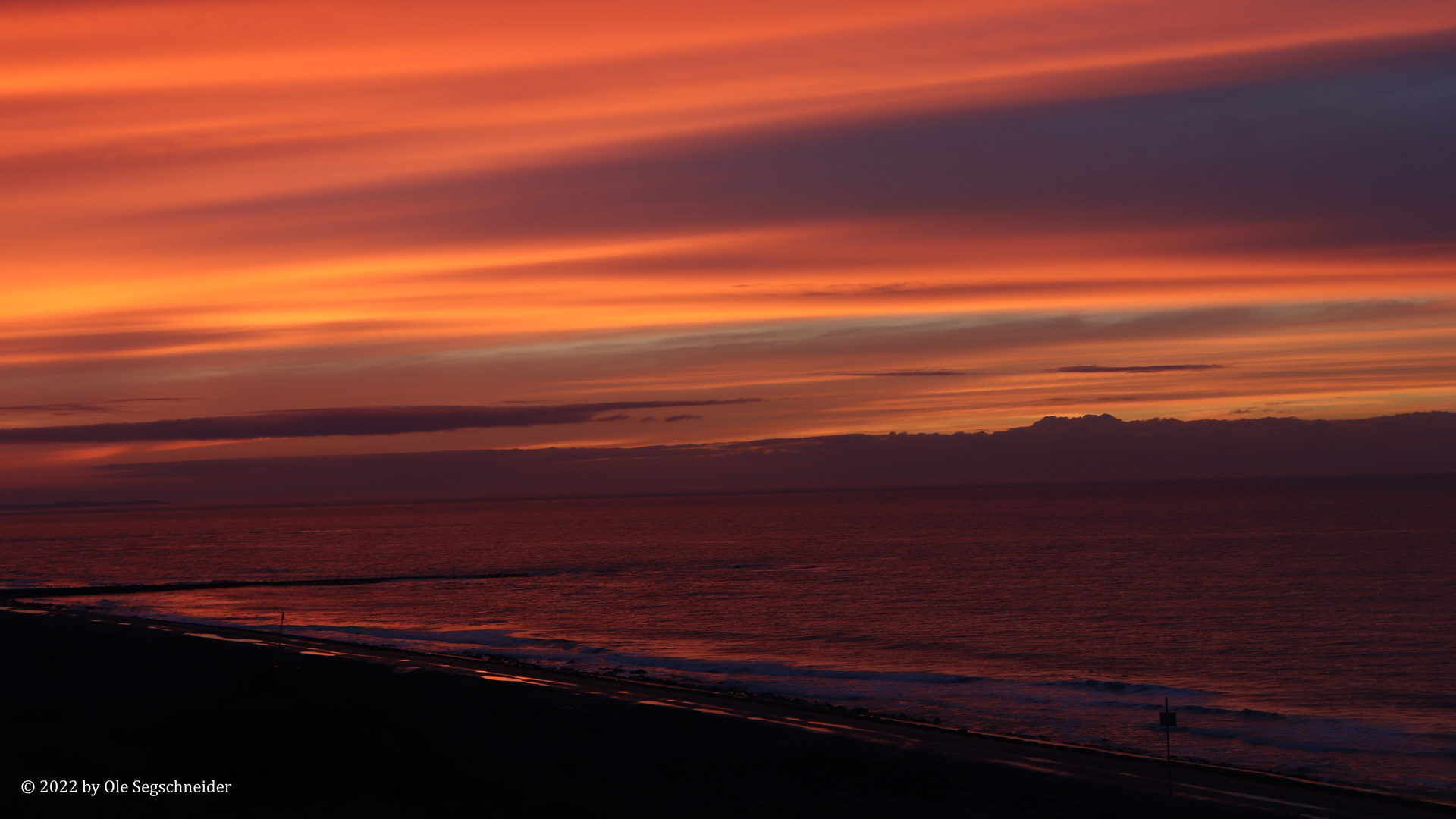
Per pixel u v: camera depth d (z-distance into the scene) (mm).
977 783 33188
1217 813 30078
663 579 136500
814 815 30156
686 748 37469
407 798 24812
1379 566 127938
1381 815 29969
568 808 26094
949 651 72562
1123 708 51031
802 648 74500
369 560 184500
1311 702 53625
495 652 70125
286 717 28203
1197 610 92750
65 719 32188
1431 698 54781
